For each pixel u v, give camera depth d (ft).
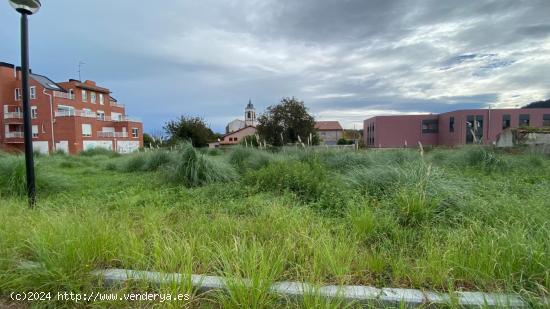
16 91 107.55
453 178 15.38
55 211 11.41
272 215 10.76
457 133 140.15
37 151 48.60
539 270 6.56
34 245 7.64
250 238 8.90
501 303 5.71
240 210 13.01
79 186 19.86
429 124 158.20
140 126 138.51
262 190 16.52
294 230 9.11
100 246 7.63
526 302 5.74
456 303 5.74
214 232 9.30
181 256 7.21
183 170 21.03
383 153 27.71
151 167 30.86
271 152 34.06
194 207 13.24
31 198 13.00
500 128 133.69
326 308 5.55
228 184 19.11
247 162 27.73
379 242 8.86
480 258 6.93
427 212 10.46
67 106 110.01
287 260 7.43
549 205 11.23
